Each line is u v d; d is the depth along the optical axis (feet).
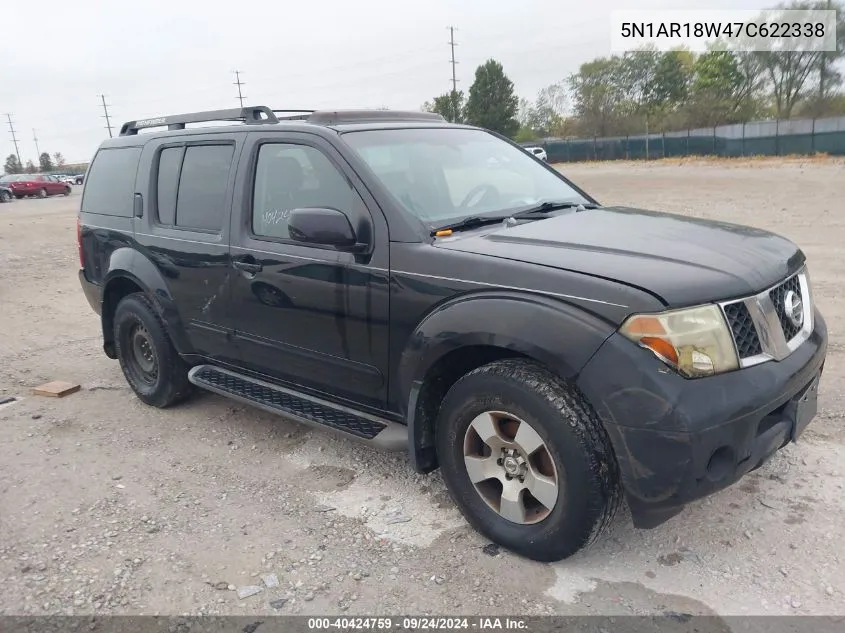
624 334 8.32
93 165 17.69
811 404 9.77
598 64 186.39
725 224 11.60
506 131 200.13
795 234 35.76
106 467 13.35
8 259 41.52
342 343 11.39
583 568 9.59
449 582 9.43
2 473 13.23
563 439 8.75
